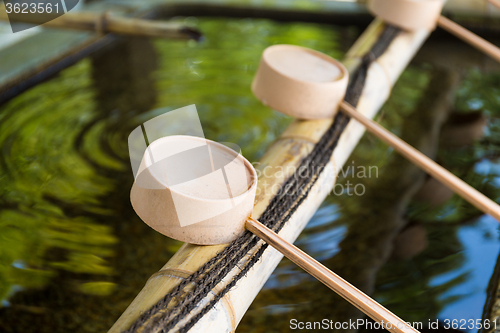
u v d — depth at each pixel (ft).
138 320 2.71
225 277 3.13
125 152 6.48
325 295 4.47
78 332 3.99
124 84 8.36
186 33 8.29
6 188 5.56
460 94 8.52
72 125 7.00
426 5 7.03
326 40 10.59
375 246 5.07
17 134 6.65
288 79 4.69
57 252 4.76
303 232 5.24
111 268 4.66
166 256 4.87
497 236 5.21
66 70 8.67
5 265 4.53
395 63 7.14
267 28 11.09
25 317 4.06
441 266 4.78
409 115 7.74
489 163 6.59
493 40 10.59
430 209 5.67
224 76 8.84
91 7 10.64
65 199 5.50
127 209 5.46
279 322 4.16
